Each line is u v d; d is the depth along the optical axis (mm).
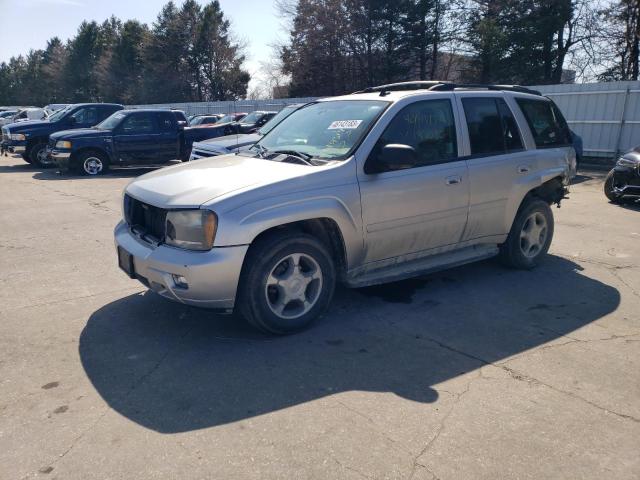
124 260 4203
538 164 5629
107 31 75375
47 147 14875
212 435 2861
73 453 2709
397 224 4516
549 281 5516
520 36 30250
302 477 2541
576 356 3832
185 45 56562
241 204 3723
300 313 4148
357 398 3252
